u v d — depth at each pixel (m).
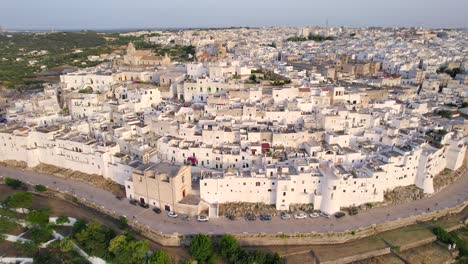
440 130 190.50
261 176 146.88
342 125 185.75
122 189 163.25
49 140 184.25
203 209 147.25
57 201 161.38
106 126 194.50
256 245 132.25
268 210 146.75
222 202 150.25
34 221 138.62
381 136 177.00
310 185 147.25
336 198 143.88
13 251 133.50
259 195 149.50
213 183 146.62
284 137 172.38
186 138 179.75
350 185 147.00
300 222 139.88
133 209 148.38
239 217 142.75
